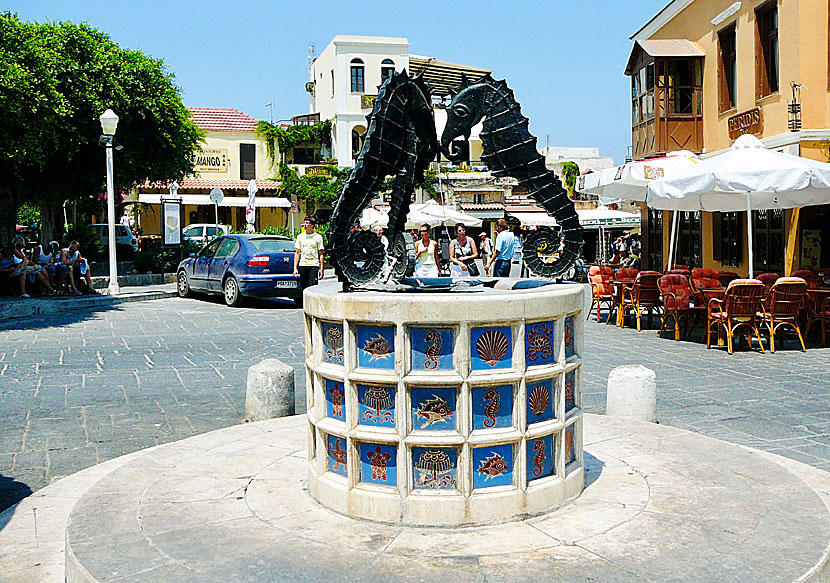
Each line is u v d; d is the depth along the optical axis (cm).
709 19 1823
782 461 568
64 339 1245
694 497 438
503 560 357
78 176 2364
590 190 1594
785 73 1480
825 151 1412
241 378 916
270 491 462
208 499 449
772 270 1517
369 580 340
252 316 1588
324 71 4566
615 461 509
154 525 408
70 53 2183
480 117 477
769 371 930
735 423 687
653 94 1895
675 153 1577
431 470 403
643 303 1344
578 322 445
